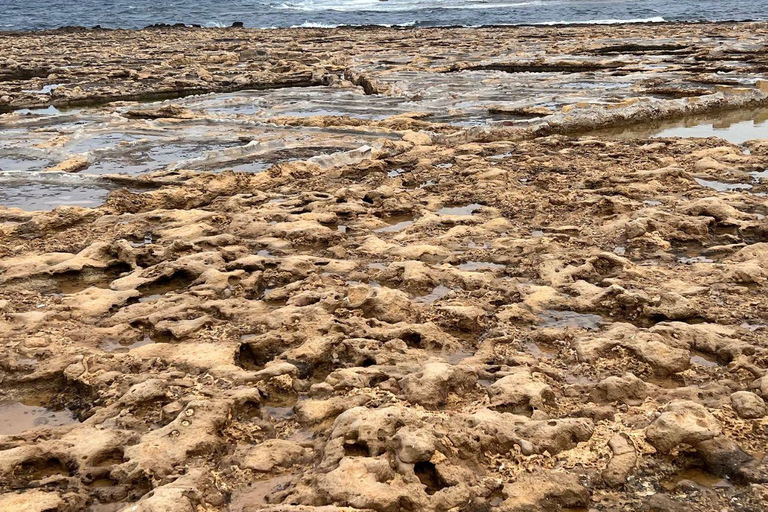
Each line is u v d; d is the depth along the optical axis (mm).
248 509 2520
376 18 40312
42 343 3621
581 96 11578
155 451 2734
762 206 5508
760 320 3736
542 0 48938
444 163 7543
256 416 3080
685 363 3340
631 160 7211
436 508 2443
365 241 5094
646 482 2613
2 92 13188
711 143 7824
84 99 13078
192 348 3561
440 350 3602
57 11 47344
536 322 3844
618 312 3926
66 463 2725
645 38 21875
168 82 14484
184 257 4695
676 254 4777
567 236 5055
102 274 4695
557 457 2730
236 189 6613
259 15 44312
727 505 2480
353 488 2467
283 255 4906
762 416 2877
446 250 4863
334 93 12734
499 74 14898
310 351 3488
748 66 14586
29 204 6363
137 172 7484
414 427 2770
